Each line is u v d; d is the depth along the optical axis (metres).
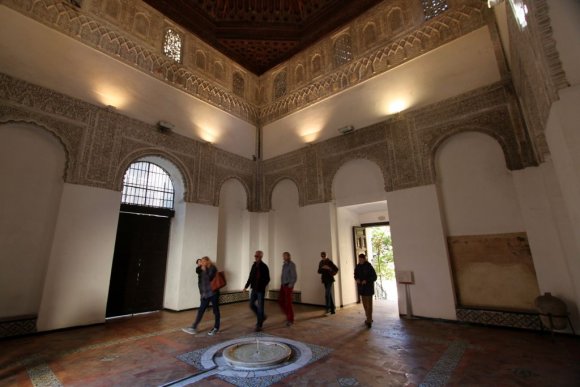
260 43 9.79
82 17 6.44
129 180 7.29
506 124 5.66
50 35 5.88
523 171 5.35
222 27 9.34
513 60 4.91
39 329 5.02
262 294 5.43
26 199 5.25
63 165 5.76
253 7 9.44
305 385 3.03
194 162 8.16
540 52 2.68
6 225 5.00
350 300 7.96
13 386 3.10
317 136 8.81
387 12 7.96
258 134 10.41
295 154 9.18
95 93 6.41
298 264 8.61
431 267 6.04
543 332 4.78
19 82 5.34
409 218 6.51
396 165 6.96
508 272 5.39
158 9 8.10
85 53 6.38
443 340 4.54
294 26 9.59
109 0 7.00
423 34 7.14
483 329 5.16
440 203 6.26
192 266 7.57
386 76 7.63
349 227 8.54
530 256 5.22
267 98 10.53
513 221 5.46
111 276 6.69
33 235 5.25
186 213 7.70
